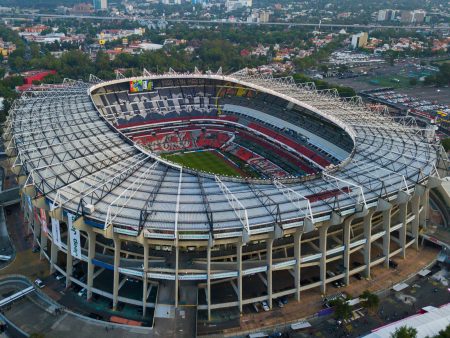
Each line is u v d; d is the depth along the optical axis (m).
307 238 129.12
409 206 152.75
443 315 108.38
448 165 164.88
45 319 112.38
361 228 138.50
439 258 140.88
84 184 123.56
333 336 110.50
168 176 129.38
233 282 125.25
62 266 130.50
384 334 101.88
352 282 129.75
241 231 106.56
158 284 118.12
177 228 104.69
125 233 105.62
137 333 104.69
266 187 125.69
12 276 127.88
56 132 161.12
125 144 152.75
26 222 155.62
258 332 110.69
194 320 106.50
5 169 199.88
